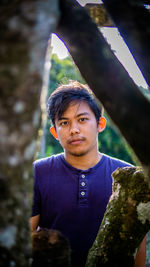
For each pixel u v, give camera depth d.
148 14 0.78
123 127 0.72
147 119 0.69
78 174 1.52
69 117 1.45
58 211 1.48
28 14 0.60
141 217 1.02
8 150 0.62
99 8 1.30
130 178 1.05
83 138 1.46
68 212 1.46
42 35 0.62
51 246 0.86
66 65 4.47
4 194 0.63
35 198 1.51
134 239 1.02
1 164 0.62
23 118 0.62
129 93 0.71
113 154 4.56
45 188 1.52
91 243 1.42
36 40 0.61
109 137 4.57
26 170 0.67
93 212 1.46
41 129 0.92
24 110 0.62
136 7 0.77
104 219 1.09
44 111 0.96
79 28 0.75
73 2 0.78
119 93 0.71
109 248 1.03
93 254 1.06
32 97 0.63
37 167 1.59
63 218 1.46
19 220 0.67
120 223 1.03
